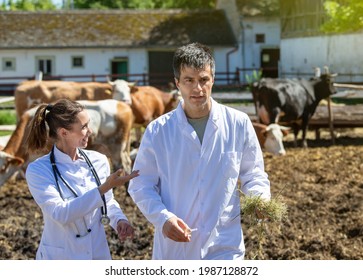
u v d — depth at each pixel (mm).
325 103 25562
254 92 21516
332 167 15891
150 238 9672
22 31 51344
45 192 4977
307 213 11031
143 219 10922
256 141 5223
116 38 51250
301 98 20875
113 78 51500
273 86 20719
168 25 53125
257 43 52594
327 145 21156
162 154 5125
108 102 13688
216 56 52969
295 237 9508
